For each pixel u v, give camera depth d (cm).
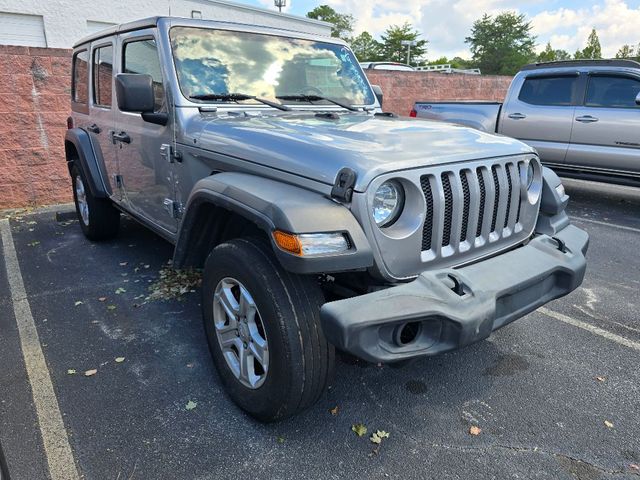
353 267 196
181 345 318
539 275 234
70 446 229
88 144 466
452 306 199
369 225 201
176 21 323
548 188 287
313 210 198
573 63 726
